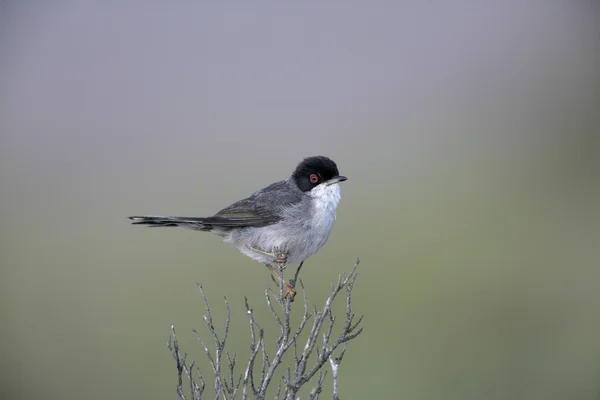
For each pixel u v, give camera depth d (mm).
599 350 14078
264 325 13727
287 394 6016
